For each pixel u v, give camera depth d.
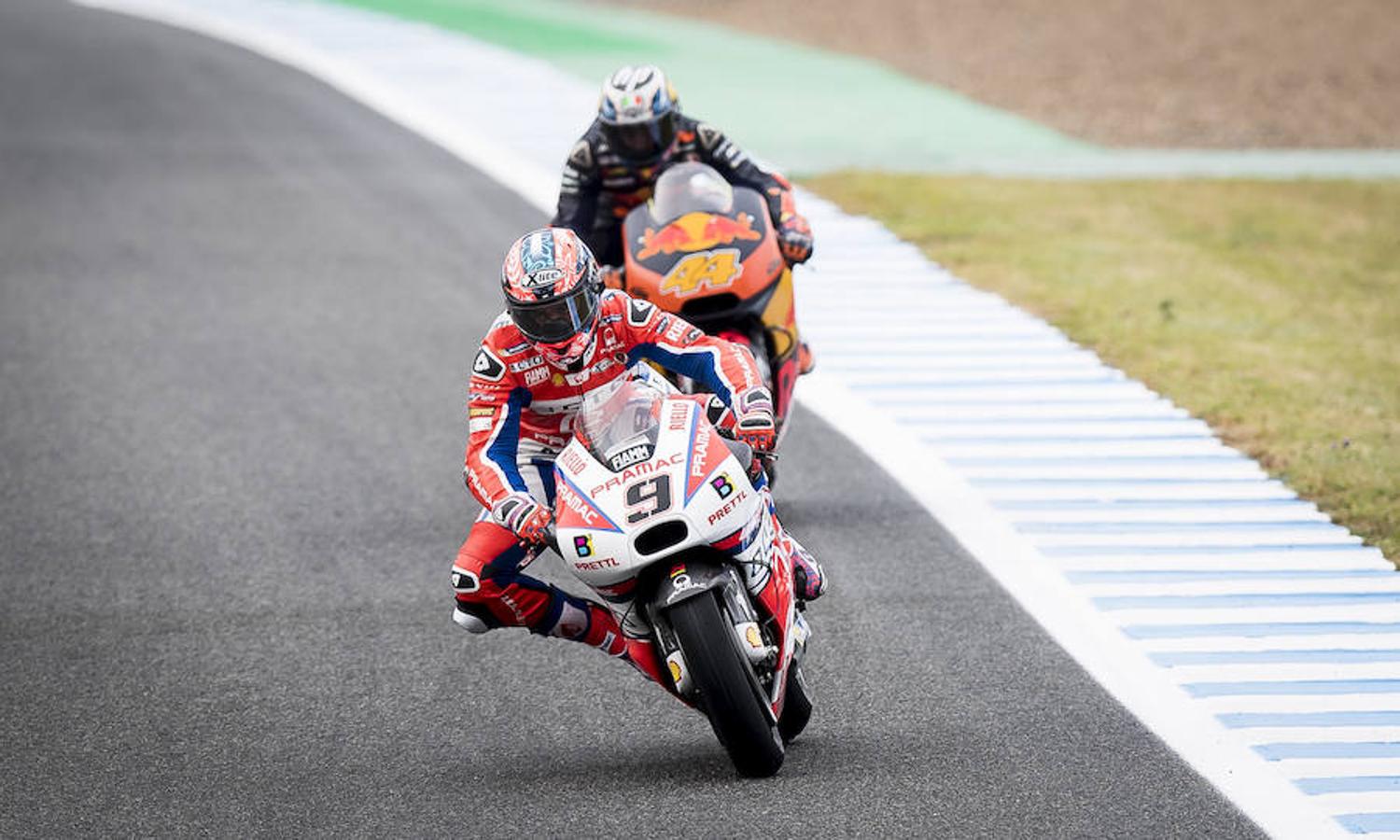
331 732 23.19
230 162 62.84
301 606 27.84
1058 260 49.22
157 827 20.56
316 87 76.00
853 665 24.70
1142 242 52.00
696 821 19.84
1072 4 94.88
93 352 42.53
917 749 21.78
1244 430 34.75
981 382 38.31
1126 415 35.88
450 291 47.53
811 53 84.94
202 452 35.56
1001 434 34.88
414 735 23.03
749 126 67.69
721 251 27.88
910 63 82.31
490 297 47.03
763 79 77.94
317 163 62.44
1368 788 20.58
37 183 60.00
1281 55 82.06
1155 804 20.14
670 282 27.73
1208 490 31.50
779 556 21.64
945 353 40.44
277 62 82.25
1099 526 29.83
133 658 25.95
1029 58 82.88
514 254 20.62
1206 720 22.53
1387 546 28.72
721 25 93.50
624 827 19.81
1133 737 22.02
